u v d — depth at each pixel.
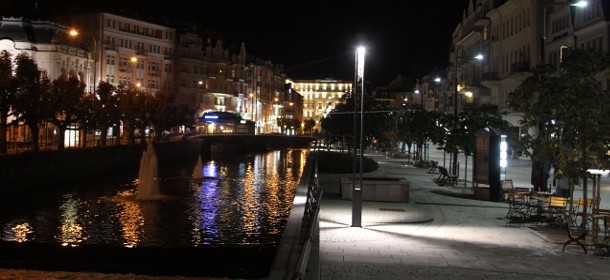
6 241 23.03
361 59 18.61
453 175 32.66
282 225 27.25
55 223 27.19
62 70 72.19
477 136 25.81
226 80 133.38
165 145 64.44
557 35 51.19
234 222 27.88
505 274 11.79
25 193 35.34
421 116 44.69
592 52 15.16
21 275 12.60
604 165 14.46
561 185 20.42
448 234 16.69
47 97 39.56
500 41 64.62
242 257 20.36
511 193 19.94
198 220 28.30
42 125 47.91
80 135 58.47
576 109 14.70
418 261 12.98
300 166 66.56
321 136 71.50
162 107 66.62
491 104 63.62
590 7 45.12
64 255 20.28
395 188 24.14
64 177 40.56
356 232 16.94
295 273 5.93
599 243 14.84
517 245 15.02
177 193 38.81
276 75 178.00
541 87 16.42
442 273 11.83
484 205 23.36
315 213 10.42
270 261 19.64
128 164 52.53
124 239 23.73
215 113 108.75
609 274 11.90
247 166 66.25
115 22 99.06
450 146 31.28
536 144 16.39
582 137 14.67
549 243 15.31
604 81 39.66
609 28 42.16
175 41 114.38
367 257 13.41
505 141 25.56
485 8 71.25
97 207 31.91
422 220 19.19
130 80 101.88
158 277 13.06
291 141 128.12
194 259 19.89
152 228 26.17
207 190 40.97
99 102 48.31
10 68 38.28
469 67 79.75
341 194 24.89
